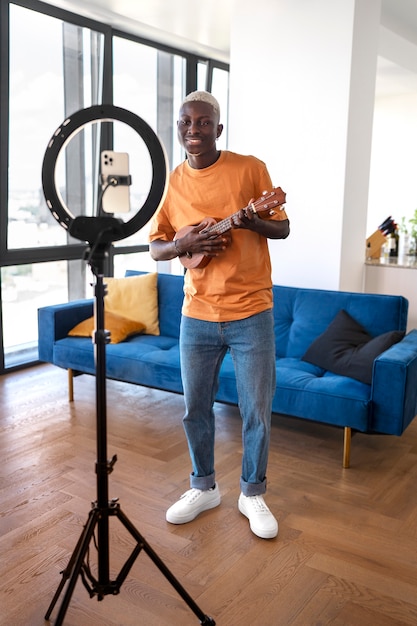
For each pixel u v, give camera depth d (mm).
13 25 3816
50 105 4160
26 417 3248
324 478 2551
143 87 4961
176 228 2129
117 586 1518
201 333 2057
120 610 1719
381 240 4328
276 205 1796
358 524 2186
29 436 2979
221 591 1796
